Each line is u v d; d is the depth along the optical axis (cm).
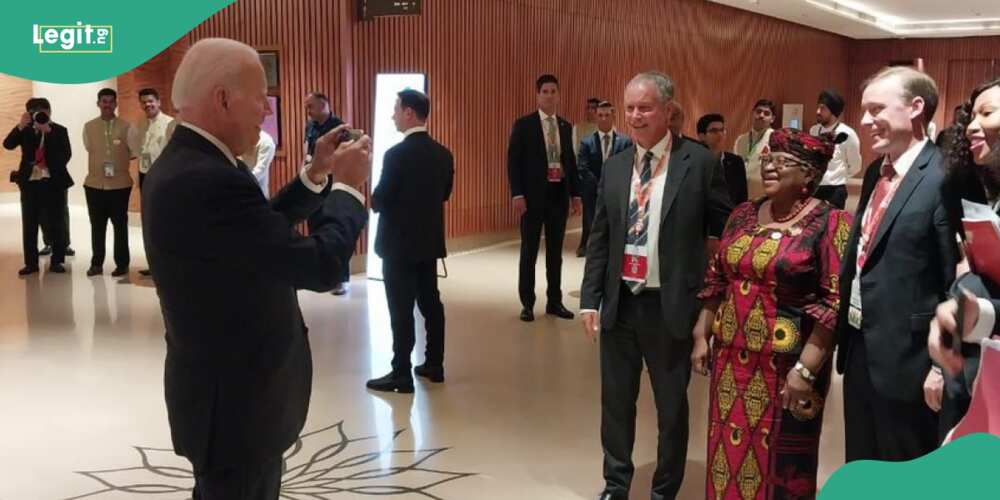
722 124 567
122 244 848
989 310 181
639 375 348
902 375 246
